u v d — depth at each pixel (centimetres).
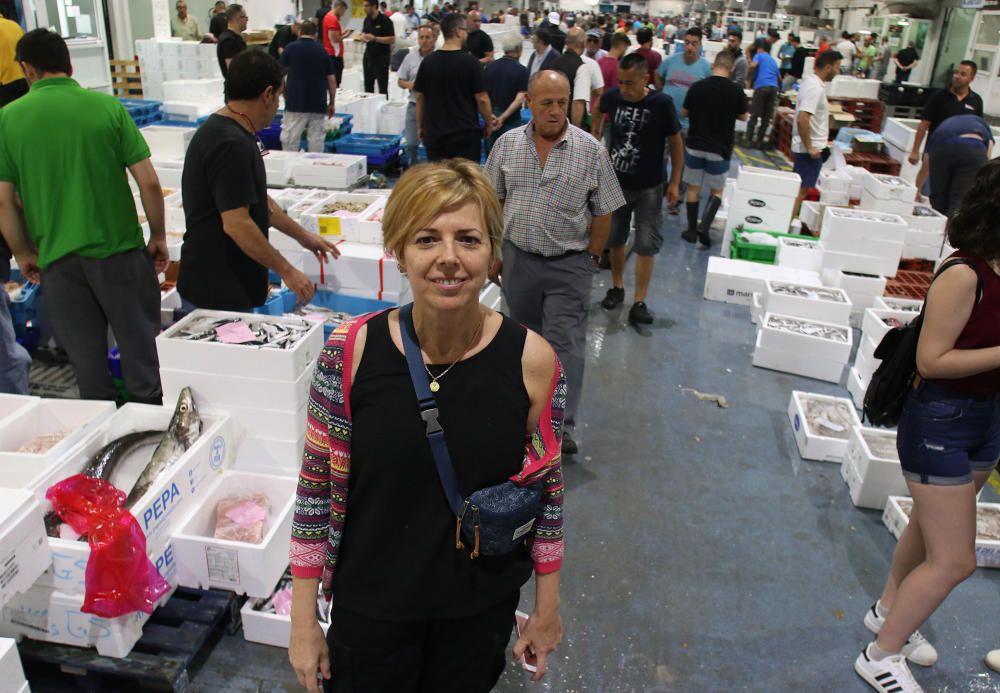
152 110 823
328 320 416
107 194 317
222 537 254
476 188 134
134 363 343
